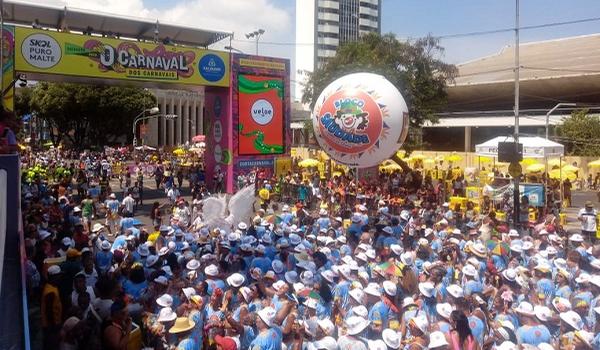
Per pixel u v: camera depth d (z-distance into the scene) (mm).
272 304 7527
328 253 10508
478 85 66875
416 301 7898
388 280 8562
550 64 69125
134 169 41031
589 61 65188
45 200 18344
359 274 8891
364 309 7199
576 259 10398
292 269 10180
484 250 11117
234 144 30703
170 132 87625
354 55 37656
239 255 10461
